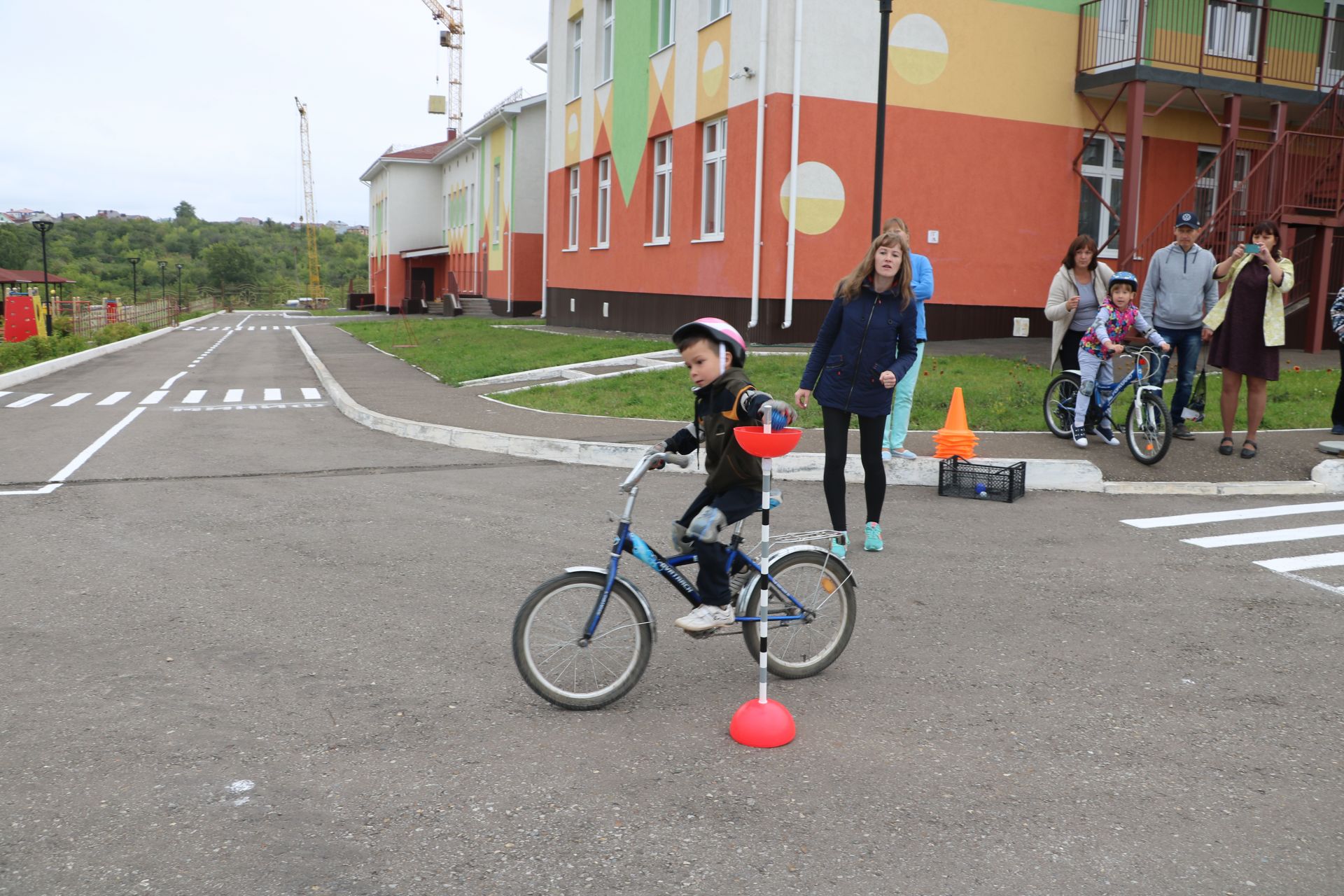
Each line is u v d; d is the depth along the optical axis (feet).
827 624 15.31
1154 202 67.51
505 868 10.02
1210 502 27.07
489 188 140.97
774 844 10.44
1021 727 13.34
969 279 63.10
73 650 16.21
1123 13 64.80
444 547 22.56
